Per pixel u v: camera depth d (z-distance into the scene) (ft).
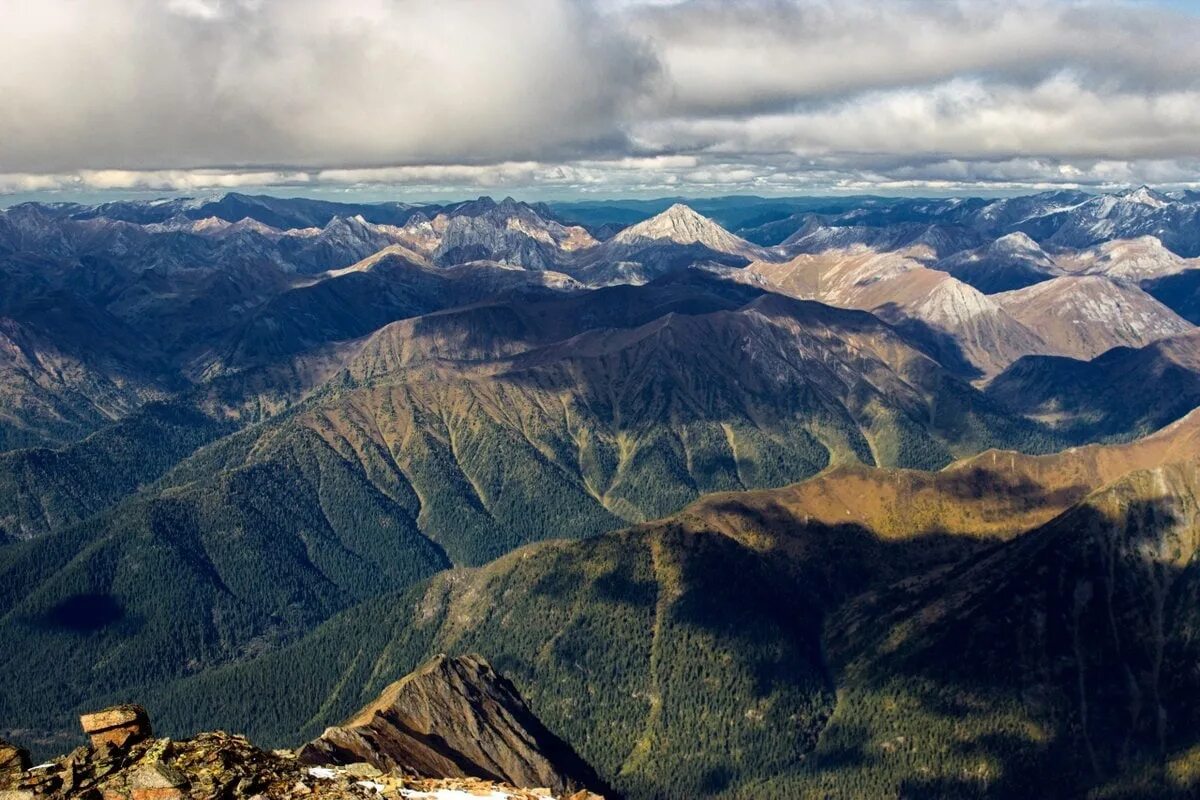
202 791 222.07
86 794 217.97
